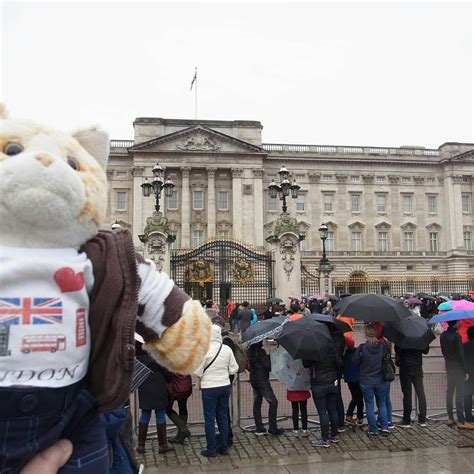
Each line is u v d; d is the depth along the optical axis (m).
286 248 25.03
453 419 9.84
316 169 66.50
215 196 63.19
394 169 67.94
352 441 8.91
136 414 9.11
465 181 68.31
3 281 2.00
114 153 62.47
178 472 7.47
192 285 26.66
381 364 9.20
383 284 56.69
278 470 7.50
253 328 9.45
